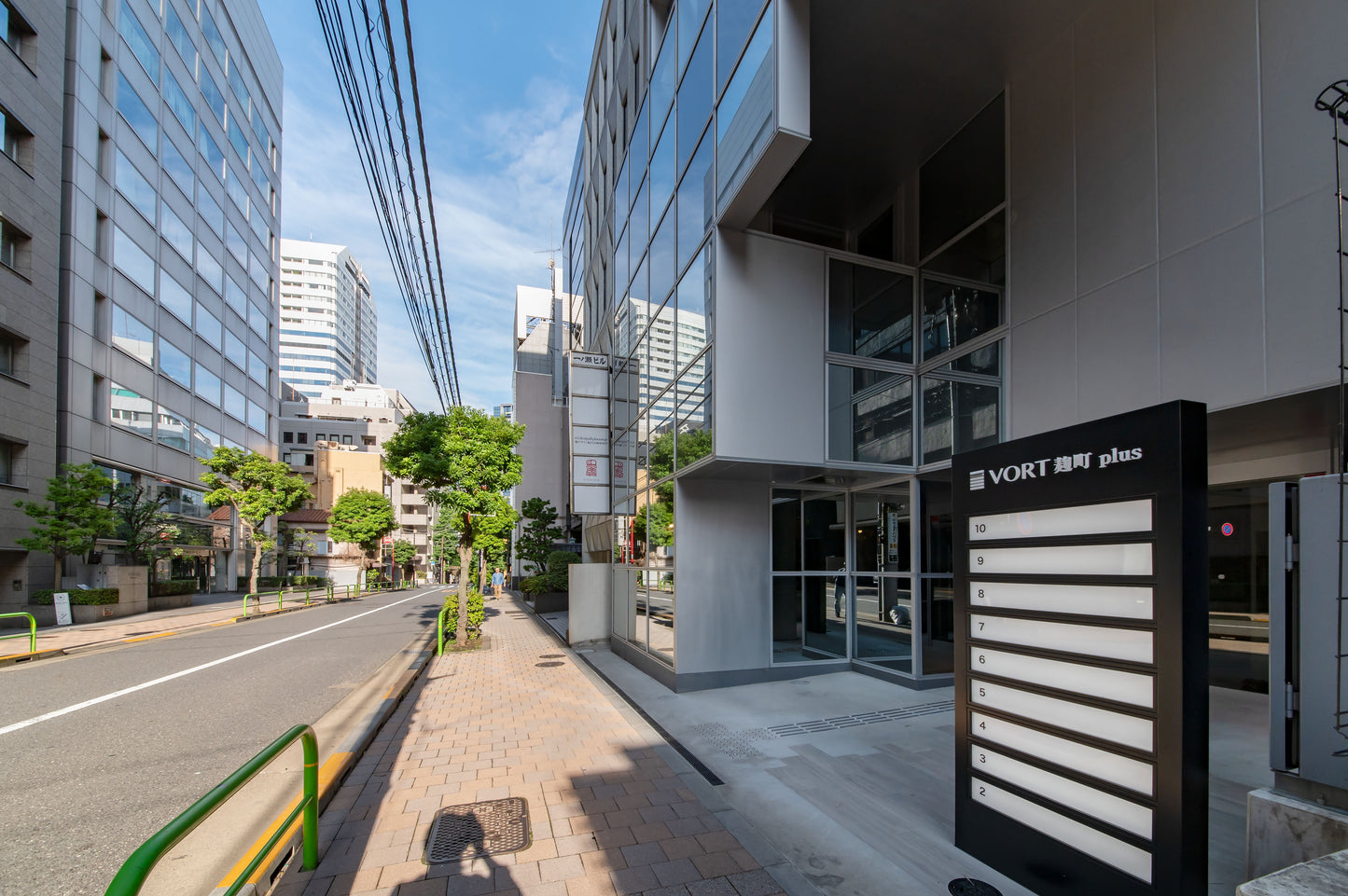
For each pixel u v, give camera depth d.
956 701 3.84
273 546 35.34
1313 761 2.95
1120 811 2.85
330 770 4.89
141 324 27.45
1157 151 5.45
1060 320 6.45
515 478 13.38
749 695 7.84
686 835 3.93
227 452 30.58
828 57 6.99
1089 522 3.08
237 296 38.56
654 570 9.63
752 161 6.38
